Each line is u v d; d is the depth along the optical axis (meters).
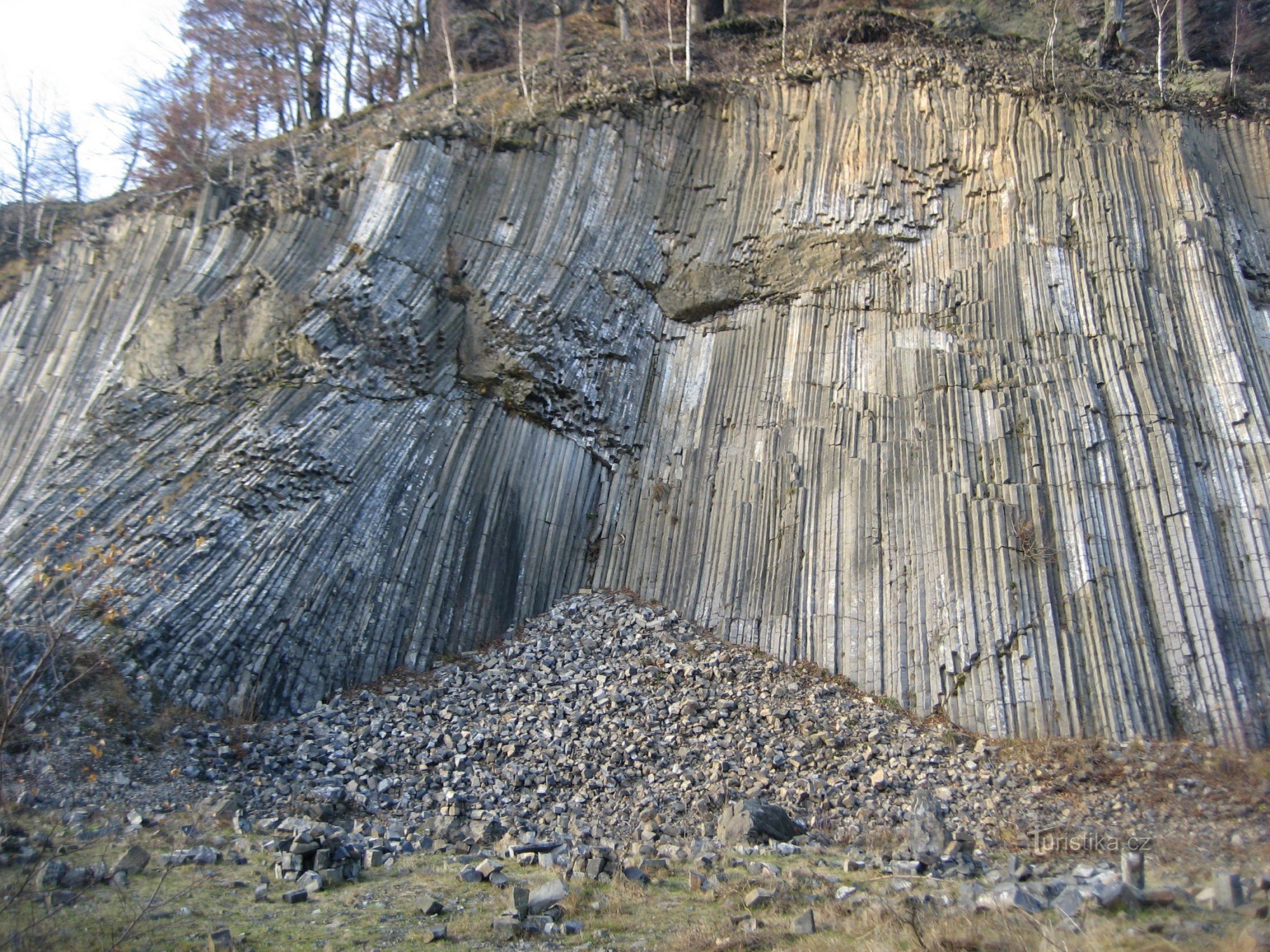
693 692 17.47
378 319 20.41
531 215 23.06
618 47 31.12
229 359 20.27
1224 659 15.81
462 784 14.74
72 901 9.63
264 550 17.28
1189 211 20.80
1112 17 28.17
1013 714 16.06
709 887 11.13
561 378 21.64
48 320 23.94
